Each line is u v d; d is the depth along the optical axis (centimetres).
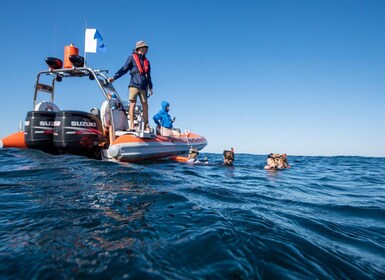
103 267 129
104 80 644
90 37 640
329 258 165
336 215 288
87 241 161
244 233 187
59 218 202
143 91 680
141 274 123
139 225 193
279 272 139
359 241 208
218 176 565
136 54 657
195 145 1101
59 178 348
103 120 673
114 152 583
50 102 752
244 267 138
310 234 209
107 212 221
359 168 1195
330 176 764
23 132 671
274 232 198
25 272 123
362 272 154
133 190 301
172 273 126
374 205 351
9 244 154
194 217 217
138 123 774
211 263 140
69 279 118
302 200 357
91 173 388
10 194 266
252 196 353
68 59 651
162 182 372
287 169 897
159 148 744
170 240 167
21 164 443
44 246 153
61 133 570
